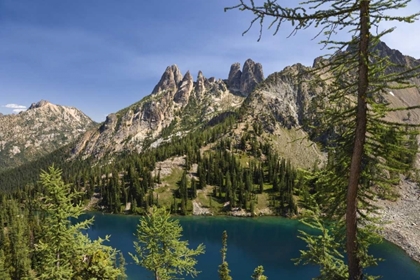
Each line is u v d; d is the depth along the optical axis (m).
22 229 75.88
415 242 81.38
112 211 145.00
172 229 34.56
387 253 75.38
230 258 75.19
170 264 35.28
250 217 126.44
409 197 113.38
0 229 87.75
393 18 8.21
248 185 141.12
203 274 63.91
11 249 66.38
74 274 23.73
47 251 23.72
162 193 149.25
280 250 82.25
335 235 12.19
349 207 10.17
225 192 144.12
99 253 26.00
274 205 133.38
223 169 160.50
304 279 61.19
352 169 9.87
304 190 13.58
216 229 107.94
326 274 13.05
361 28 8.88
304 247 85.00
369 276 11.16
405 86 8.57
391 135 9.14
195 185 145.50
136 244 36.31
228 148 182.75
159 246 35.38
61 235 23.44
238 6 8.69
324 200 11.59
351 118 10.35
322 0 8.55
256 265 69.81
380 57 8.80
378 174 9.99
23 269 56.81
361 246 10.48
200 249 36.94
